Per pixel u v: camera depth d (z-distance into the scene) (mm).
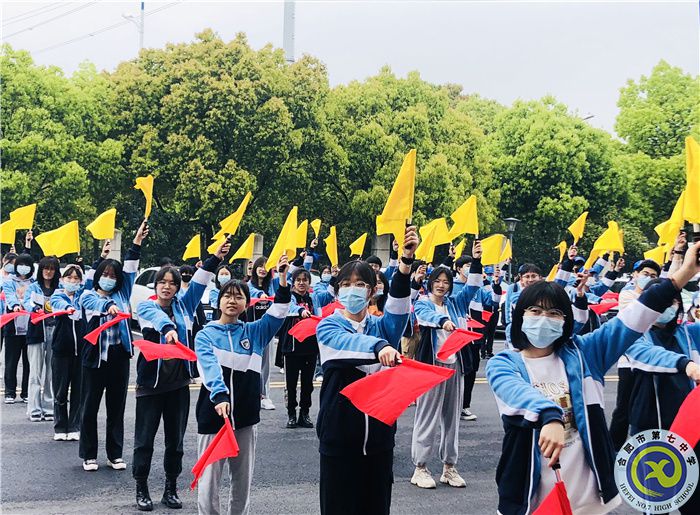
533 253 32125
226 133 23953
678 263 5285
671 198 27703
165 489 5871
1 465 6953
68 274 7941
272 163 24500
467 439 8406
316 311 9766
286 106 24438
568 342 3340
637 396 5281
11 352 10039
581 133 29172
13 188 22281
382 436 4051
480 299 9594
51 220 24766
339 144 25906
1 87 22578
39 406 8938
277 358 9766
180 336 5965
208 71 23859
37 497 6035
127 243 26000
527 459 3223
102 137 25062
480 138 28594
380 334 4262
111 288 6809
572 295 8906
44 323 8922
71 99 23609
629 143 28672
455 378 6578
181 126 23891
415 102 27172
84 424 6754
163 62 25109
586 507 3174
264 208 26000
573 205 28250
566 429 3209
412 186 4156
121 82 24547
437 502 6055
